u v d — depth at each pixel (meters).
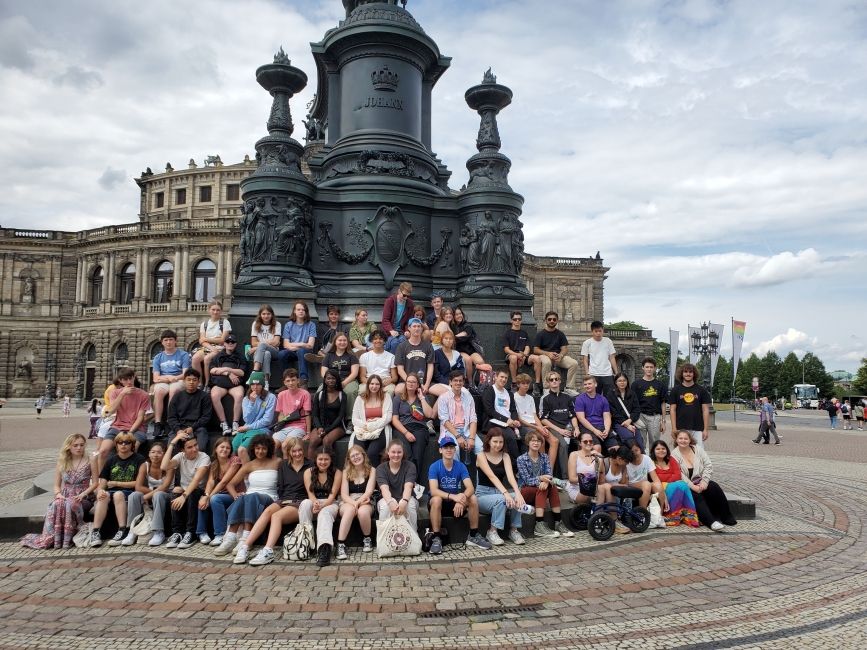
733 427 36.19
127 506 7.28
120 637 4.60
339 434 8.39
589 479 8.05
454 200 12.62
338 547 6.71
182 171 72.44
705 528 8.20
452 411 8.07
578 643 4.55
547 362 10.76
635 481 8.20
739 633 4.73
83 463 7.33
